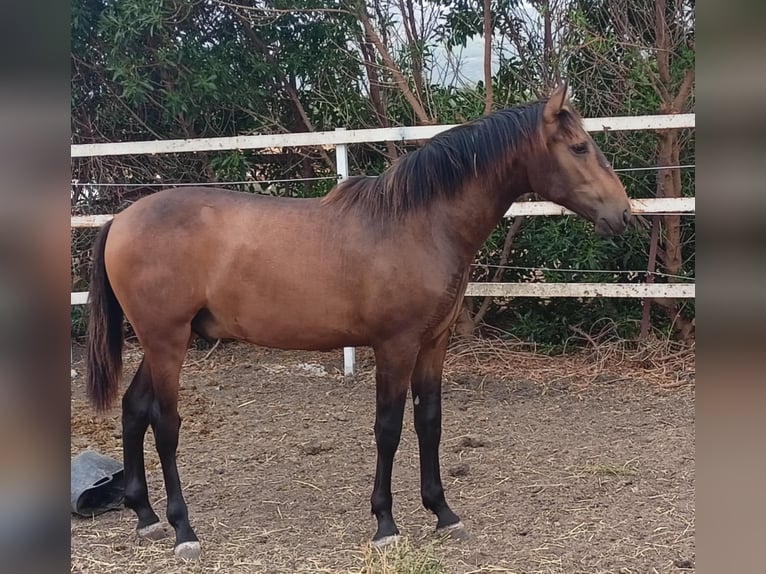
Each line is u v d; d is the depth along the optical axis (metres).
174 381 3.13
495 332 6.78
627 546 3.12
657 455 4.26
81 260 7.15
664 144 6.05
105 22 6.61
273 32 7.02
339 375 6.03
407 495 3.82
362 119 7.18
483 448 4.48
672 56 6.33
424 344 3.25
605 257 6.35
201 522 3.50
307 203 3.22
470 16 6.75
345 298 3.08
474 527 3.38
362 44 6.98
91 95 7.27
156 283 3.07
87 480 3.64
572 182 3.11
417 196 3.09
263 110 7.30
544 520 3.43
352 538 3.29
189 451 4.52
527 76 6.68
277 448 4.56
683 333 6.33
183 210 3.14
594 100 6.48
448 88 6.95
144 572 3.00
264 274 3.09
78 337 7.20
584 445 4.48
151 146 6.01
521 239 6.52
